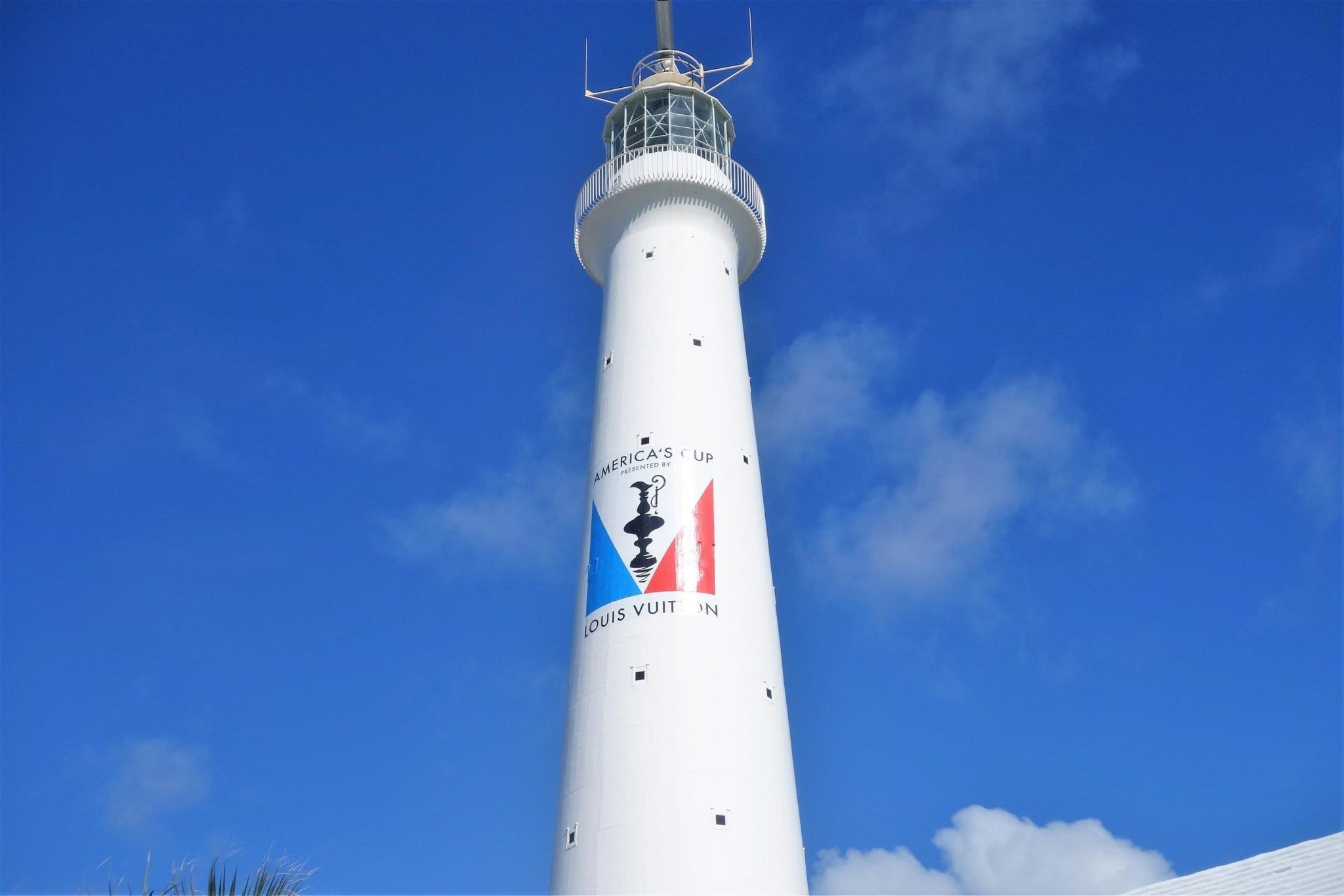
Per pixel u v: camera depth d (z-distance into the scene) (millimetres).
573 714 33375
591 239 43281
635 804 30859
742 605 34344
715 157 43562
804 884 31750
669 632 33125
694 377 38094
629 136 45031
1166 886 29062
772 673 34156
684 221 41625
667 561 34250
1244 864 28875
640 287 40375
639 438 36844
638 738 31750
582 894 30312
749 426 38969
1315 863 27766
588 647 33938
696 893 29703
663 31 47719
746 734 32281
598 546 35625
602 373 39594
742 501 36500
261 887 23516
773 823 31469
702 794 30969
